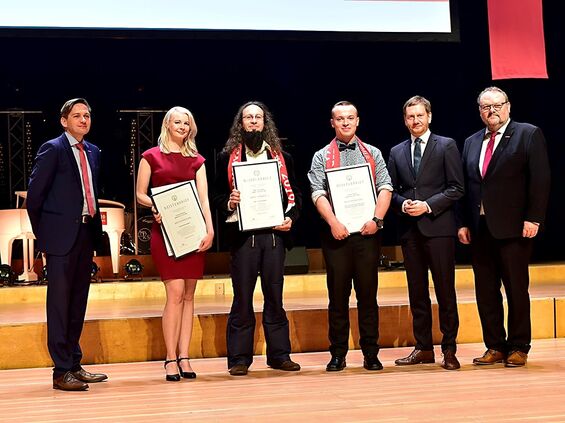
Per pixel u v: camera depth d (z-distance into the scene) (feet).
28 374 13.42
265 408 10.16
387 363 13.56
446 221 13.12
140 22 19.77
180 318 12.78
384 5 20.61
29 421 9.80
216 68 28.94
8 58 28.19
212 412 10.00
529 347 13.05
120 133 29.17
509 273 12.96
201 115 29.37
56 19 19.44
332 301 13.15
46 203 12.03
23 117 28.27
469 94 28.32
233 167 12.92
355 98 29.07
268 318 13.34
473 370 12.66
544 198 12.78
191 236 12.51
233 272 13.15
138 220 27.78
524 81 28.22
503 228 12.86
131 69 28.84
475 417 9.41
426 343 13.35
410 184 13.28
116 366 13.97
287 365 13.07
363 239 13.00
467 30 28.09
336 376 12.44
